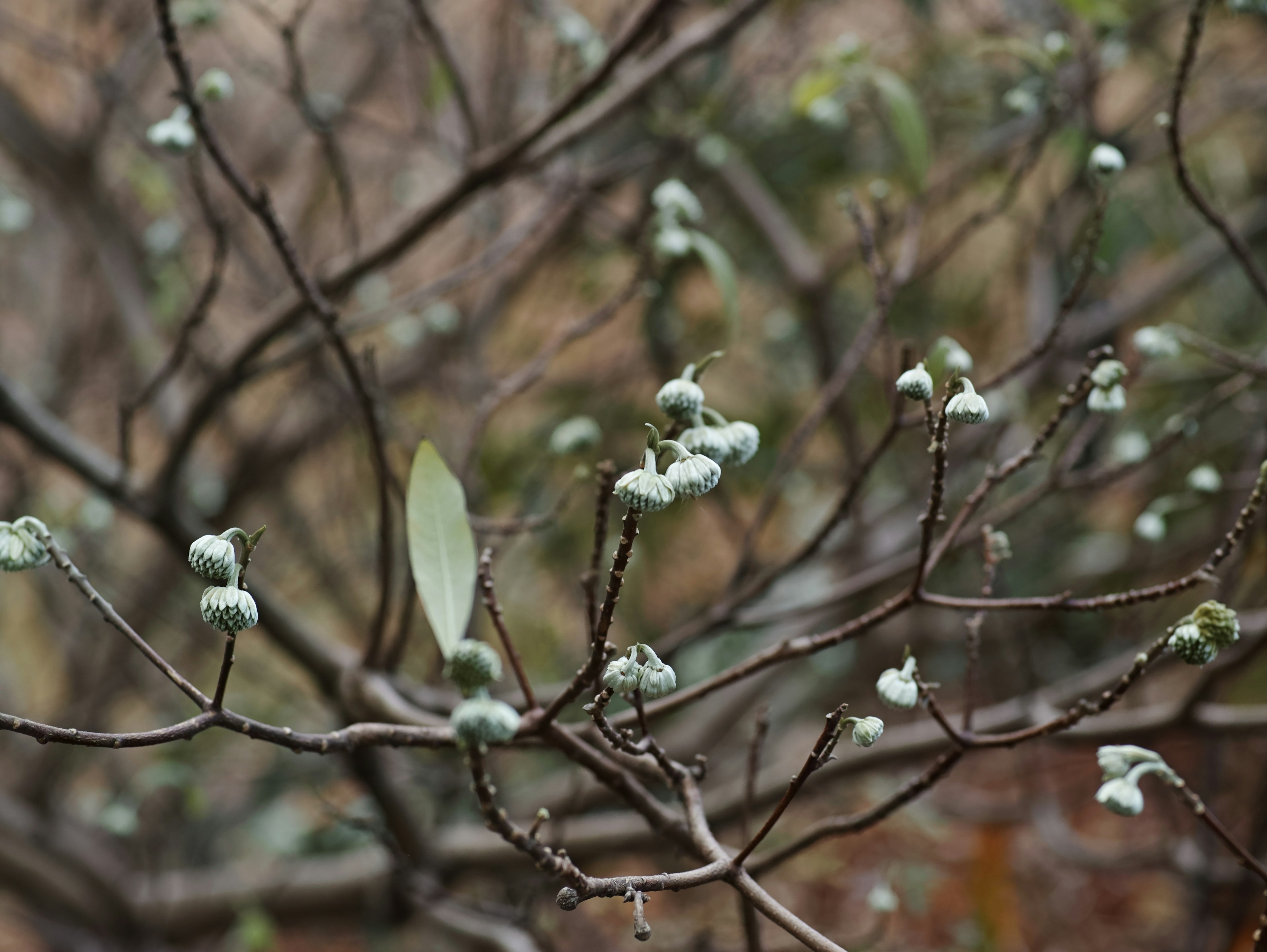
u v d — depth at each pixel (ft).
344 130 15.30
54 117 17.11
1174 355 7.70
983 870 13.14
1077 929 15.96
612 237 13.12
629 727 5.58
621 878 3.94
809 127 14.44
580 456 12.10
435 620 4.21
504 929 11.11
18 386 9.47
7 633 20.54
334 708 9.77
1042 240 12.64
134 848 16.05
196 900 14.70
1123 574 14.40
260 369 8.91
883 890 8.66
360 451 15.12
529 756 16.46
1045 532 13.51
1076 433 7.61
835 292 15.38
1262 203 15.21
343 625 18.52
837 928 14.08
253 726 4.16
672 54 8.67
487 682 3.29
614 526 14.23
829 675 17.38
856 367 7.72
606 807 13.47
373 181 17.15
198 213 15.21
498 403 8.41
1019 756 13.48
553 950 8.87
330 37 17.52
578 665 15.31
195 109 6.01
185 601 16.55
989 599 5.69
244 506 15.61
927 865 13.96
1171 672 13.84
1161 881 17.01
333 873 14.46
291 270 6.34
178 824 15.72
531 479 12.39
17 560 3.86
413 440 12.97
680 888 4.01
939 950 12.83
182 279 13.46
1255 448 9.93
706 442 4.69
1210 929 12.07
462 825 13.73
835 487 16.16
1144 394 14.14
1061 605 5.06
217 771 16.22
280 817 16.30
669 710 5.67
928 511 4.87
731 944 10.72
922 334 15.07
